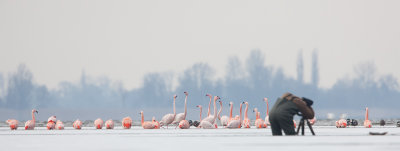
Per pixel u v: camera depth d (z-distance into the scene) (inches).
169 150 426.9
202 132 808.9
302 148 439.2
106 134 743.1
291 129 609.0
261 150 421.7
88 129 1086.4
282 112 604.7
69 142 536.7
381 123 1357.0
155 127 1079.0
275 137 587.8
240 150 422.6
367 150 421.4
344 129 963.3
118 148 450.0
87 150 430.6
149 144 499.5
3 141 558.3
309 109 612.4
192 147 458.0
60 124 1053.2
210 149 434.9
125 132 829.2
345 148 439.5
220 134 721.0
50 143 522.3
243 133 756.6
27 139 599.5
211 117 1101.7
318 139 553.9
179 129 1035.9
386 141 525.7
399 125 1211.2
